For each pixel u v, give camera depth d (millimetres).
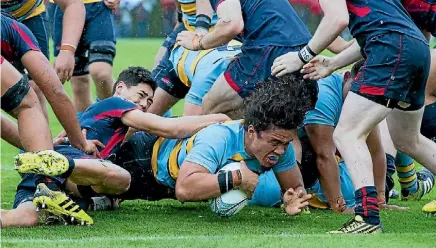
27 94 17656
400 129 18688
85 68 31203
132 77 20812
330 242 15539
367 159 16984
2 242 15516
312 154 20734
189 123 19219
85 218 17688
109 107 19781
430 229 18000
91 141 19359
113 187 18766
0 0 23875
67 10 23156
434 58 21109
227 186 17859
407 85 16938
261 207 21047
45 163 17156
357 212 17000
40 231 16859
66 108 18594
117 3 30656
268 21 20609
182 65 24203
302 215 19844
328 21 17406
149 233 16844
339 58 18703
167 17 82000
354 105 16984
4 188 24375
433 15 18922
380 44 16797
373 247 15148
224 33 20219
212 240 15742
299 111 17359
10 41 18234
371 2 17047
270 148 17625
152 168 19750
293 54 18188
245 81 20703
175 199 21641
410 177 23109
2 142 34719
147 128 19297
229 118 19688
